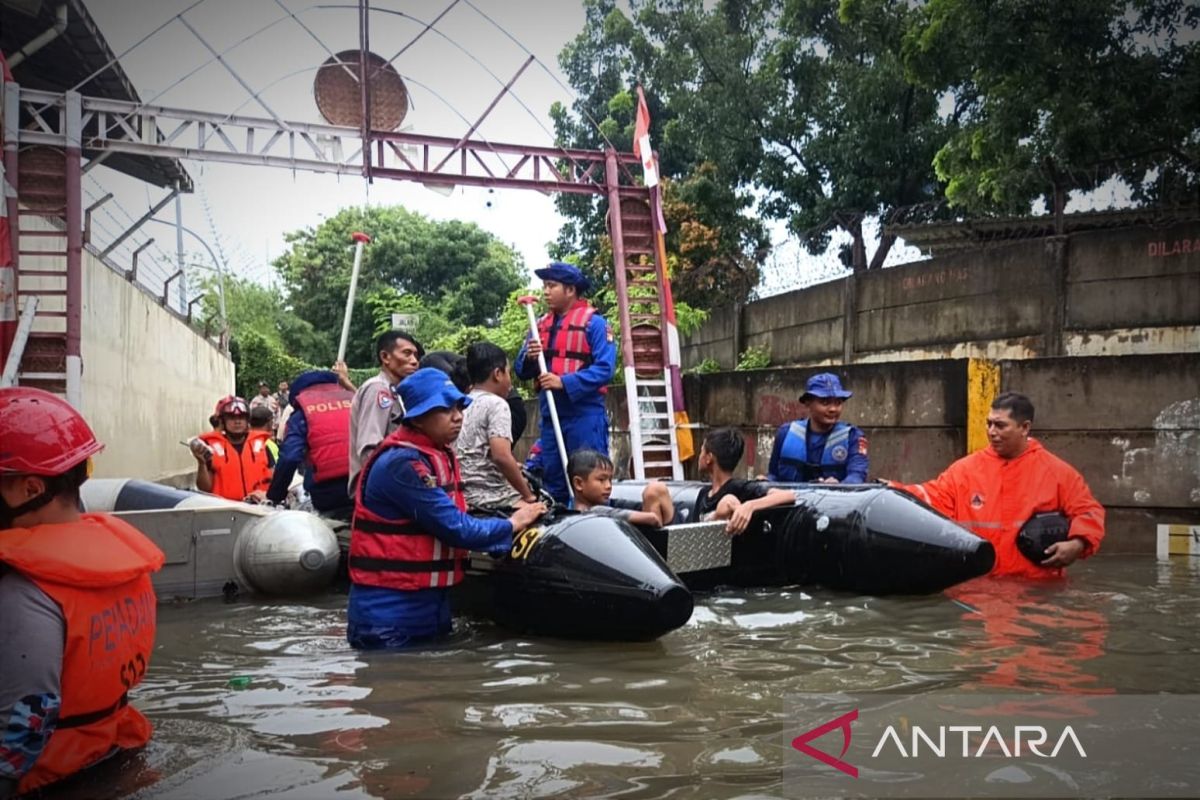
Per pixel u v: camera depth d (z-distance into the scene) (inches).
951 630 152.6
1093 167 469.4
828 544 189.6
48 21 405.4
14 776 77.8
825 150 682.2
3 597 79.7
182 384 599.5
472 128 441.1
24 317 279.0
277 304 1273.4
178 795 84.6
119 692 89.8
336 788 86.4
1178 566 231.9
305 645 153.9
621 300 439.5
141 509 226.7
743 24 760.3
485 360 184.9
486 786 86.9
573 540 153.2
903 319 472.4
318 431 235.3
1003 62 454.6
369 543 149.7
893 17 537.6
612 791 85.4
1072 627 154.0
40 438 85.0
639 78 778.2
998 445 206.1
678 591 143.1
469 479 178.7
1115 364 273.1
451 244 1264.8
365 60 424.8
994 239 561.0
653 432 408.8
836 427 223.0
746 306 590.2
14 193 373.1
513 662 136.0
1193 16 450.3
